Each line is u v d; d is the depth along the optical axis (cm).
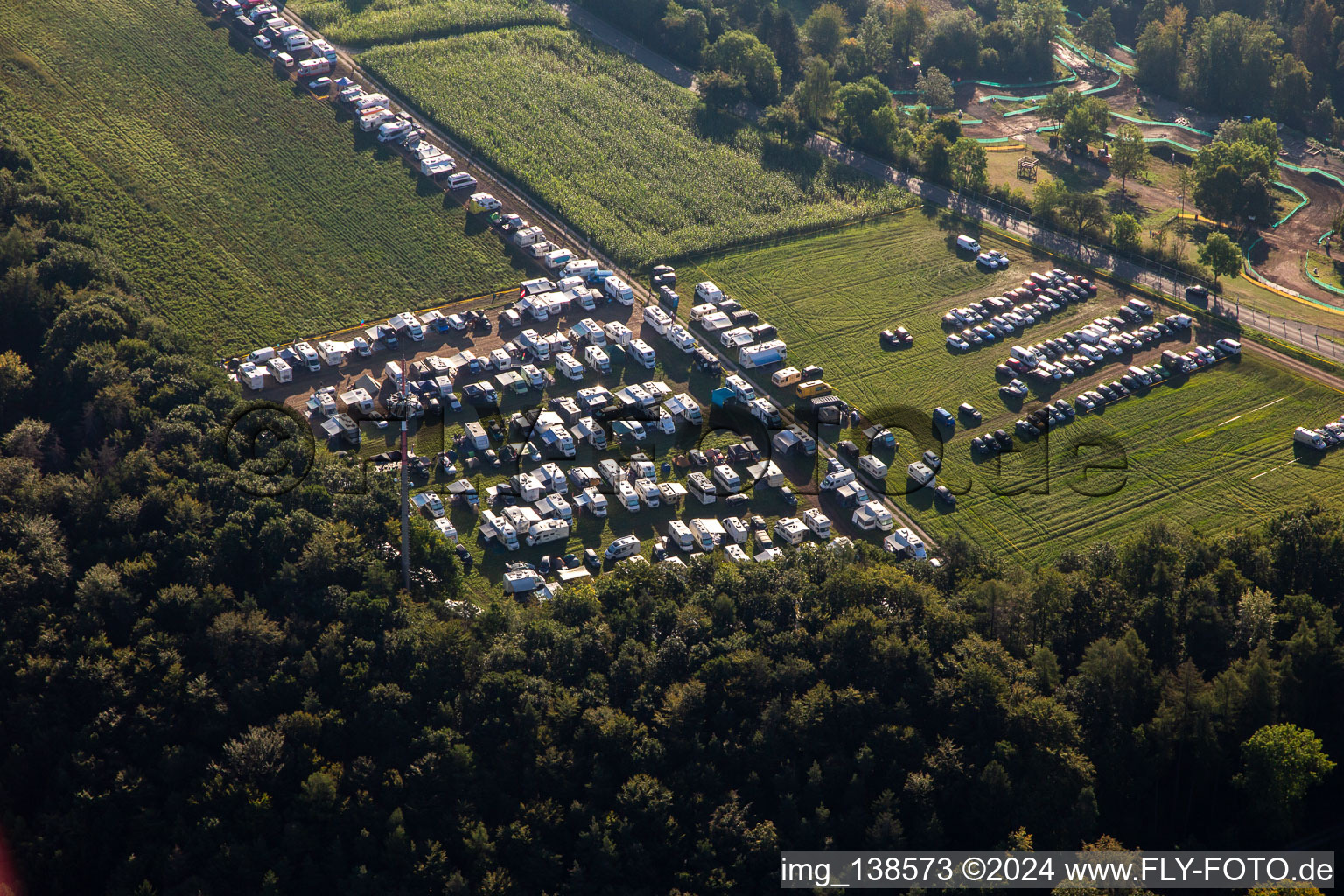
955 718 17075
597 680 17475
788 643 17950
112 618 17812
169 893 15388
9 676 16925
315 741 16638
